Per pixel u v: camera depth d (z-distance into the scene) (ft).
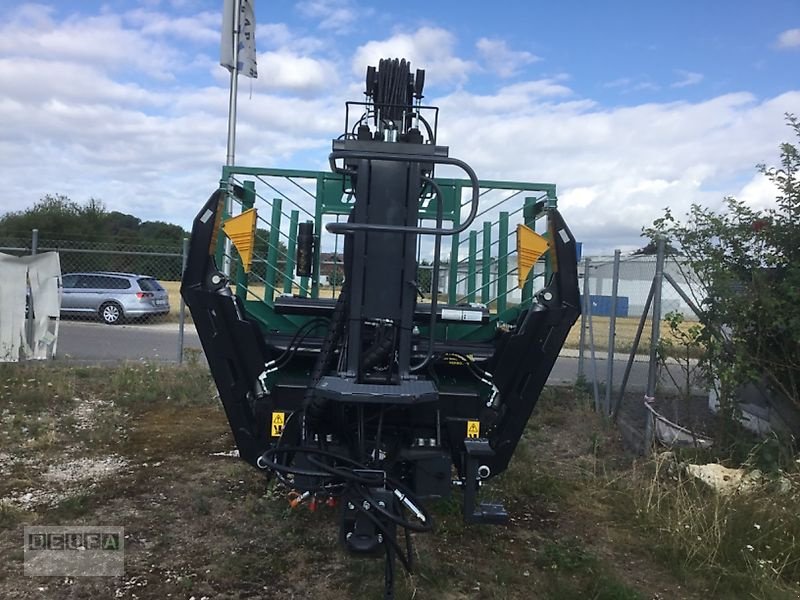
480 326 15.51
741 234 20.13
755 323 19.47
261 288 15.70
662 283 23.93
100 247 49.80
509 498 18.02
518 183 15.21
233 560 13.67
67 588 12.44
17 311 32.96
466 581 13.42
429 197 14.69
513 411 13.42
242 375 13.07
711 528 14.94
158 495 17.20
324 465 10.72
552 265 13.11
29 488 17.39
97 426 23.20
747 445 19.04
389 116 14.93
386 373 12.13
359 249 11.88
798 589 13.53
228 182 15.01
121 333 54.03
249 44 27.91
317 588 12.82
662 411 23.86
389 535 10.43
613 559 14.79
